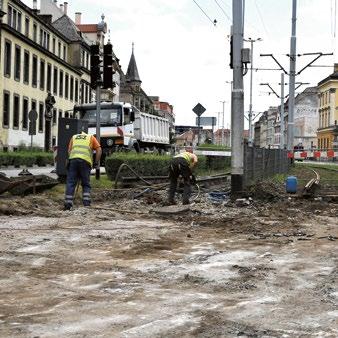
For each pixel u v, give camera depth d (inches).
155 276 249.8
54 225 403.5
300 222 454.6
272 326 180.7
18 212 465.1
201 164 1203.2
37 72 2092.8
